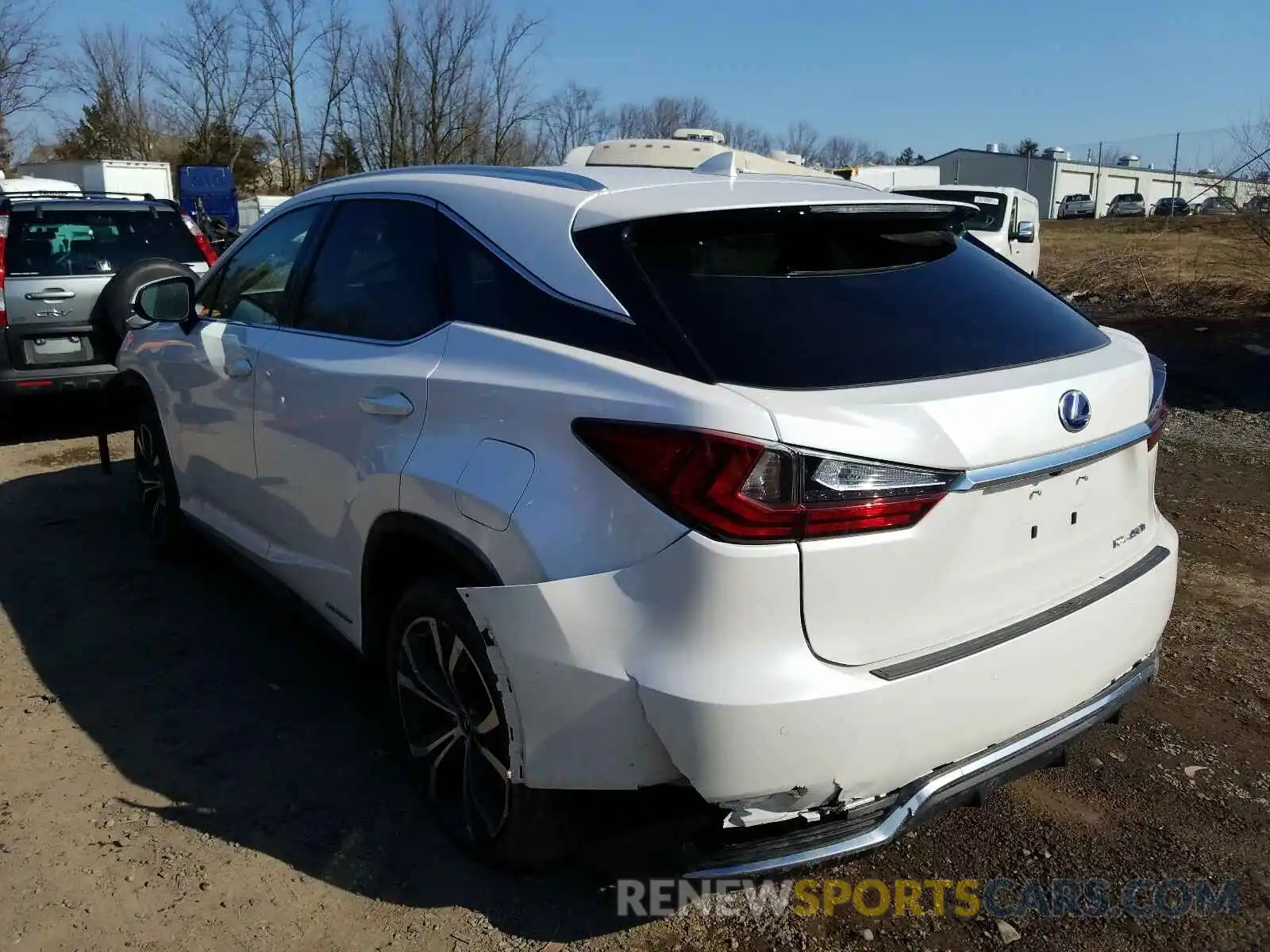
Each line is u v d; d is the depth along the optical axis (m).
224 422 3.82
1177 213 25.55
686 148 3.21
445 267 2.82
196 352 4.04
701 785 2.05
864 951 2.45
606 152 3.23
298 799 3.02
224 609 4.39
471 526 2.39
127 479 6.33
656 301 2.27
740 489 1.98
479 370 2.50
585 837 2.39
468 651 2.53
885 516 2.04
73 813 2.94
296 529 3.41
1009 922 2.55
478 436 2.45
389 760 3.23
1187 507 5.83
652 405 2.10
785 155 3.76
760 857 2.16
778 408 2.02
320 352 3.19
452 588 2.55
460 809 2.76
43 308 6.93
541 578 2.20
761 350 2.16
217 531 4.13
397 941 2.47
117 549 5.11
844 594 2.05
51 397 7.03
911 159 62.47
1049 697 2.36
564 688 2.18
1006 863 2.77
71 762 3.21
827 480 2.00
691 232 2.42
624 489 2.11
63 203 7.41
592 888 2.65
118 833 2.85
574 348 2.33
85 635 4.12
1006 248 12.57
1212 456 6.99
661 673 2.04
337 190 3.52
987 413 2.18
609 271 2.36
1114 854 2.80
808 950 2.45
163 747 3.30
